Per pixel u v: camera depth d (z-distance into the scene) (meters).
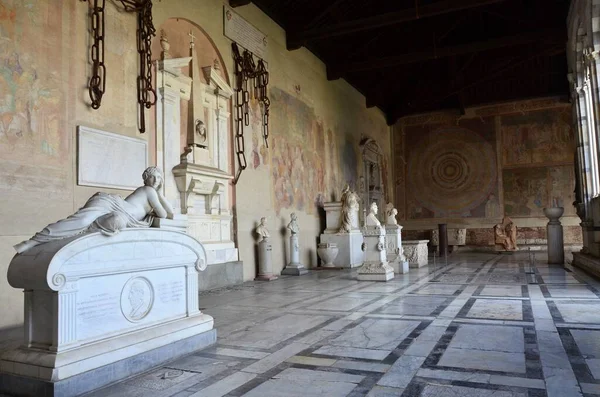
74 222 4.23
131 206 4.86
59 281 3.78
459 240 25.27
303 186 16.62
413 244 14.84
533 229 24.33
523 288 9.30
